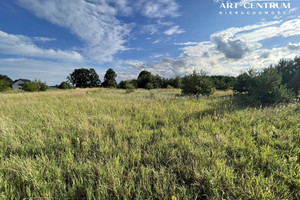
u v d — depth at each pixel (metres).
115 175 1.63
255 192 1.38
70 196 1.42
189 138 2.65
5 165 1.79
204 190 1.49
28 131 3.00
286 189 1.41
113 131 3.21
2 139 2.58
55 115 4.29
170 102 7.15
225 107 5.07
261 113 4.11
